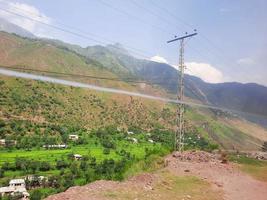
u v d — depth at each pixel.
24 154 121.62
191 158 26.52
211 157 28.19
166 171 20.53
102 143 152.88
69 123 195.75
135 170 20.36
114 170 91.62
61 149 136.88
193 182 18.23
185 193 15.60
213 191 16.84
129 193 14.14
